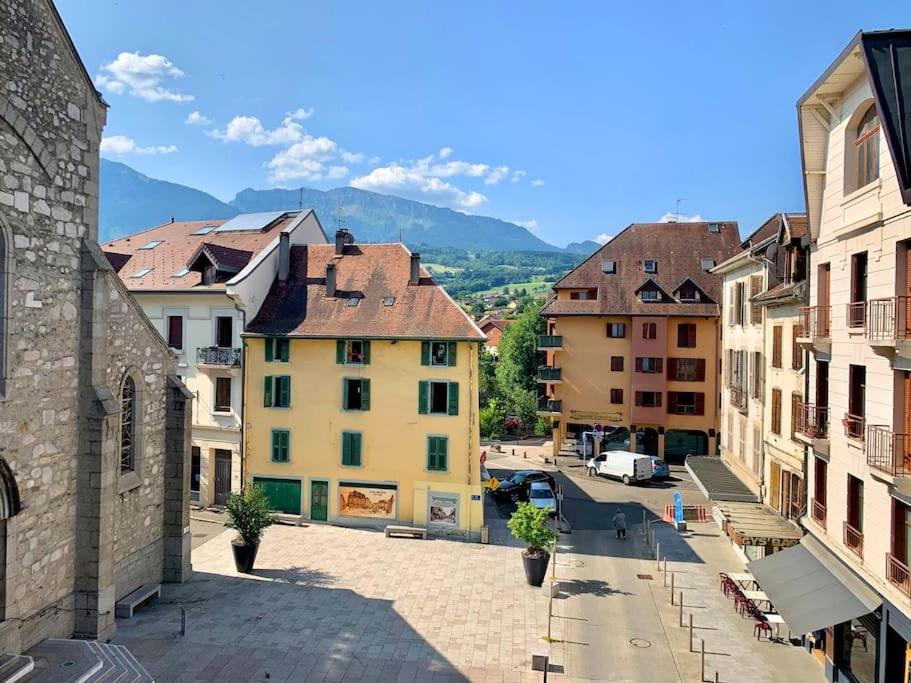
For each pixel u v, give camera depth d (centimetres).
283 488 3122
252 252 3488
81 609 1678
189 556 2253
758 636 1944
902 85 1279
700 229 4959
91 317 1672
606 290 4738
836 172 1706
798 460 2108
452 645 1827
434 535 2927
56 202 1577
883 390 1422
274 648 1759
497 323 10900
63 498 1622
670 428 4625
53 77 1562
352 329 3075
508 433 5988
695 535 3028
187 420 2170
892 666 1398
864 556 1512
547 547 2425
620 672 1712
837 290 1691
